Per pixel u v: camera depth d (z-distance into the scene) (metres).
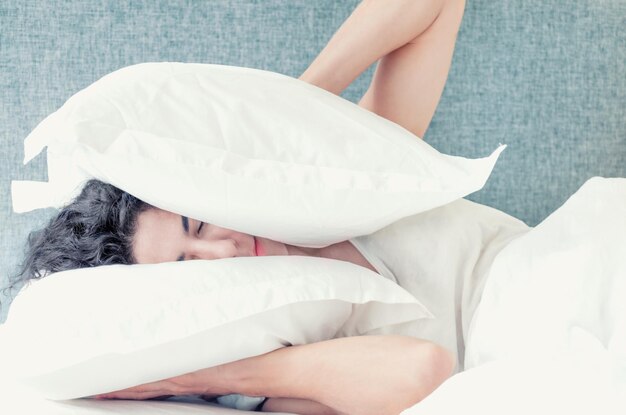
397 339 0.81
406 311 0.92
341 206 0.81
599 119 1.26
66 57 1.21
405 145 0.84
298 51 1.24
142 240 0.90
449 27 1.04
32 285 0.86
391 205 0.83
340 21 1.24
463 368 0.94
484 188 1.25
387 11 1.00
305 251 0.97
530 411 0.62
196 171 0.77
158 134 0.77
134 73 0.82
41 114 1.21
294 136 0.81
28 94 1.21
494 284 0.88
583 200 0.91
